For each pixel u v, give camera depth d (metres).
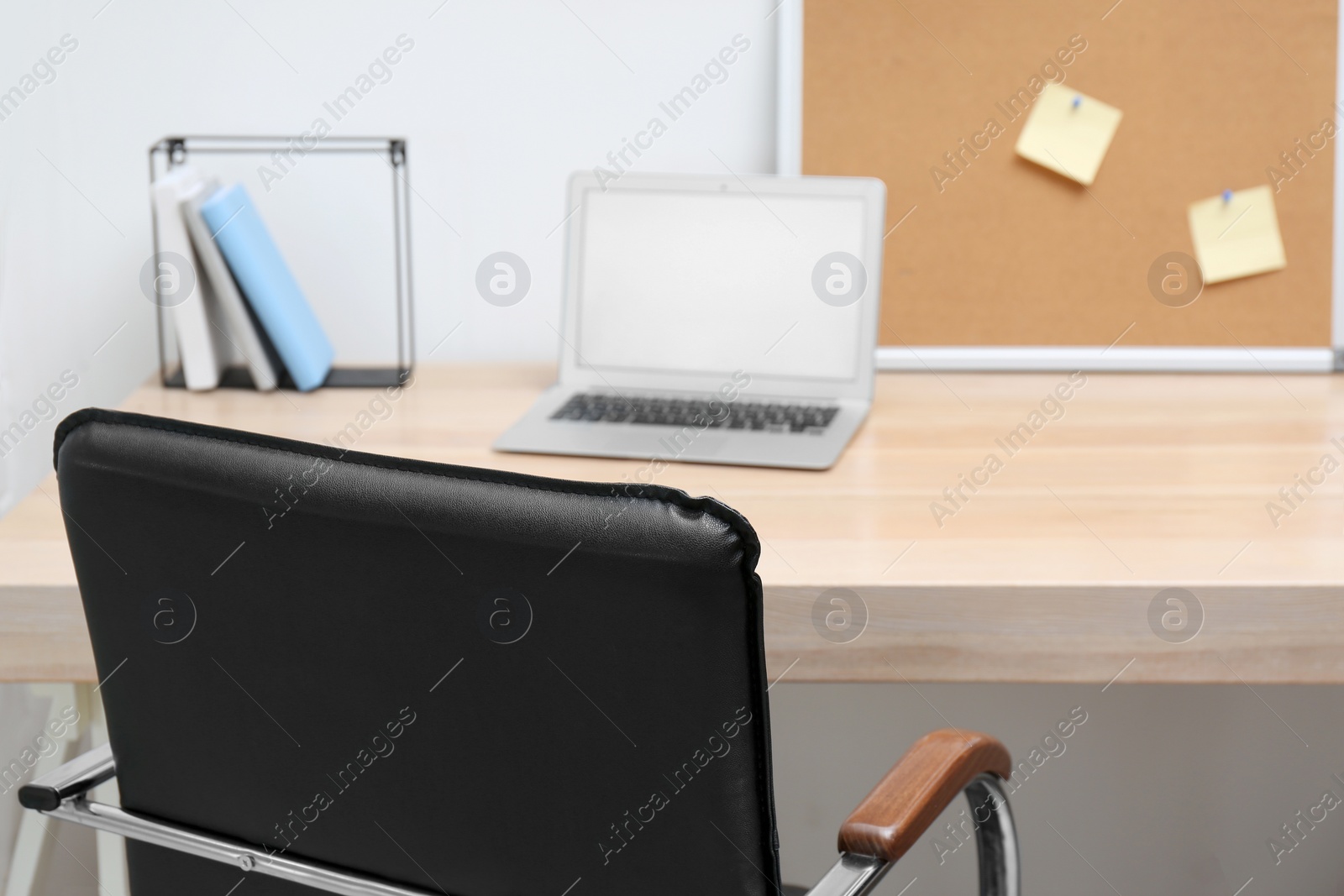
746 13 1.35
